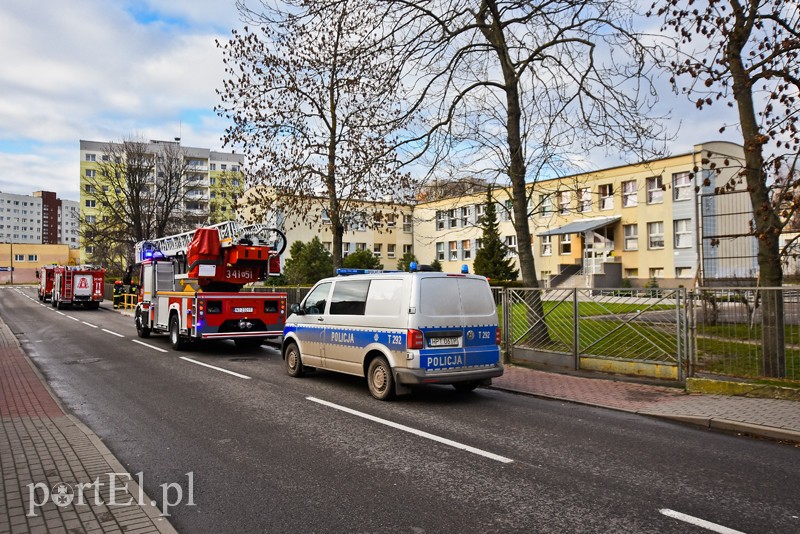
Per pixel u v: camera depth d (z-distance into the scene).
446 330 8.20
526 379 10.09
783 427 6.38
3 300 47.44
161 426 6.77
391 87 12.84
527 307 11.75
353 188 14.86
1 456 5.38
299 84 15.93
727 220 18.20
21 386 9.26
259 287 20.61
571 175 14.02
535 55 12.72
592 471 5.12
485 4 12.75
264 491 4.61
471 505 4.31
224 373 10.93
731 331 8.49
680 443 6.10
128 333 19.92
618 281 34.12
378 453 5.67
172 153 41.56
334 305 9.55
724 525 3.94
